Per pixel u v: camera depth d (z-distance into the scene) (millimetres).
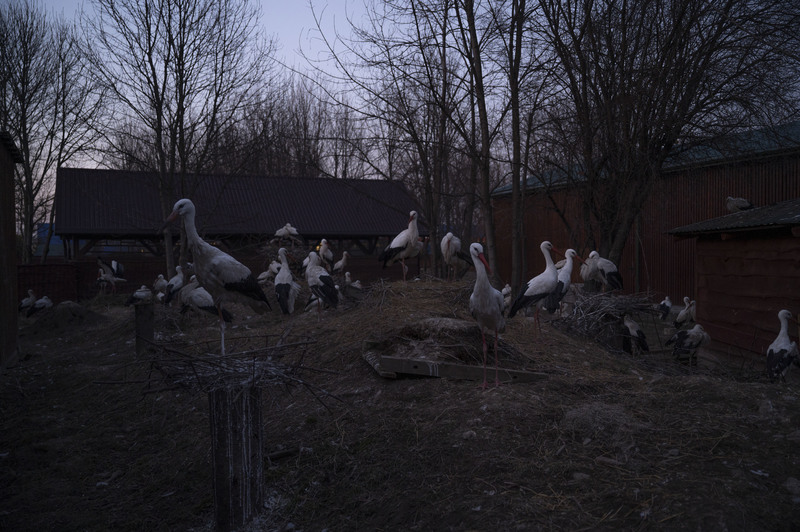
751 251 10758
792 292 9539
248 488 4387
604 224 11656
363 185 28922
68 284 21109
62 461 5988
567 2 10789
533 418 5207
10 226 10953
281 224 25219
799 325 8883
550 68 10719
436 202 13508
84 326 14547
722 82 10070
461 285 9273
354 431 5531
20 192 28109
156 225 17547
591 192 11414
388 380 6516
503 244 27312
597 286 13117
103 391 8156
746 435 4730
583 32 10727
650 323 16891
